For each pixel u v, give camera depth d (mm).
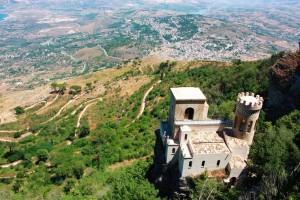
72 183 101750
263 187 47125
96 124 161375
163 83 183375
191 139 64250
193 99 64125
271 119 93250
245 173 59469
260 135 65562
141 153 113062
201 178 60250
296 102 88000
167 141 65625
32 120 198500
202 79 166000
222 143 63531
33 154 140250
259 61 163625
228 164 60844
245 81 129625
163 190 66562
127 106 172625
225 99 126125
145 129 133250
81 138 146875
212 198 53844
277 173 46719
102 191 88688
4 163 137250
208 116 99062
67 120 174500
